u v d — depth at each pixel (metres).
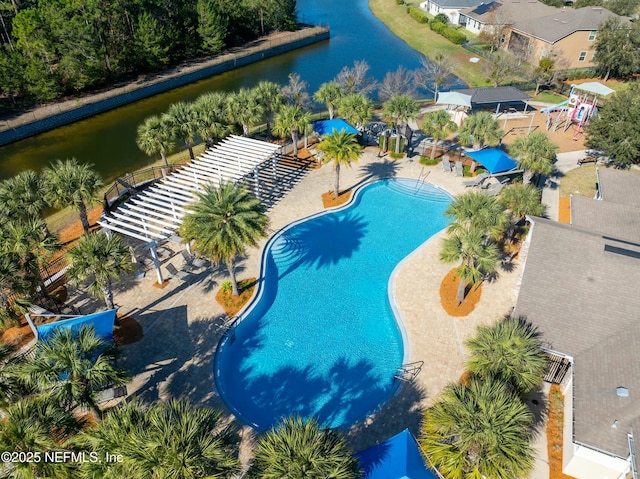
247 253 35.03
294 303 31.20
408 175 45.97
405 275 33.09
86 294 31.14
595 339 23.72
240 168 38.69
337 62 86.69
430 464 18.70
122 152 55.16
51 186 32.22
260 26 97.44
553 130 55.53
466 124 44.56
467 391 19.02
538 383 21.47
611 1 96.94
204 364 26.38
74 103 65.25
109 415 17.45
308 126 45.06
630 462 18.33
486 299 30.88
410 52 91.00
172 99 72.25
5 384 19.39
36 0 74.69
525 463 16.94
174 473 14.94
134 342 27.62
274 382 25.94
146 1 75.94
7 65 60.50
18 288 26.05
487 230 29.91
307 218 39.28
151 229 36.56
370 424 23.25
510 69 69.75
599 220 33.62
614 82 69.69
